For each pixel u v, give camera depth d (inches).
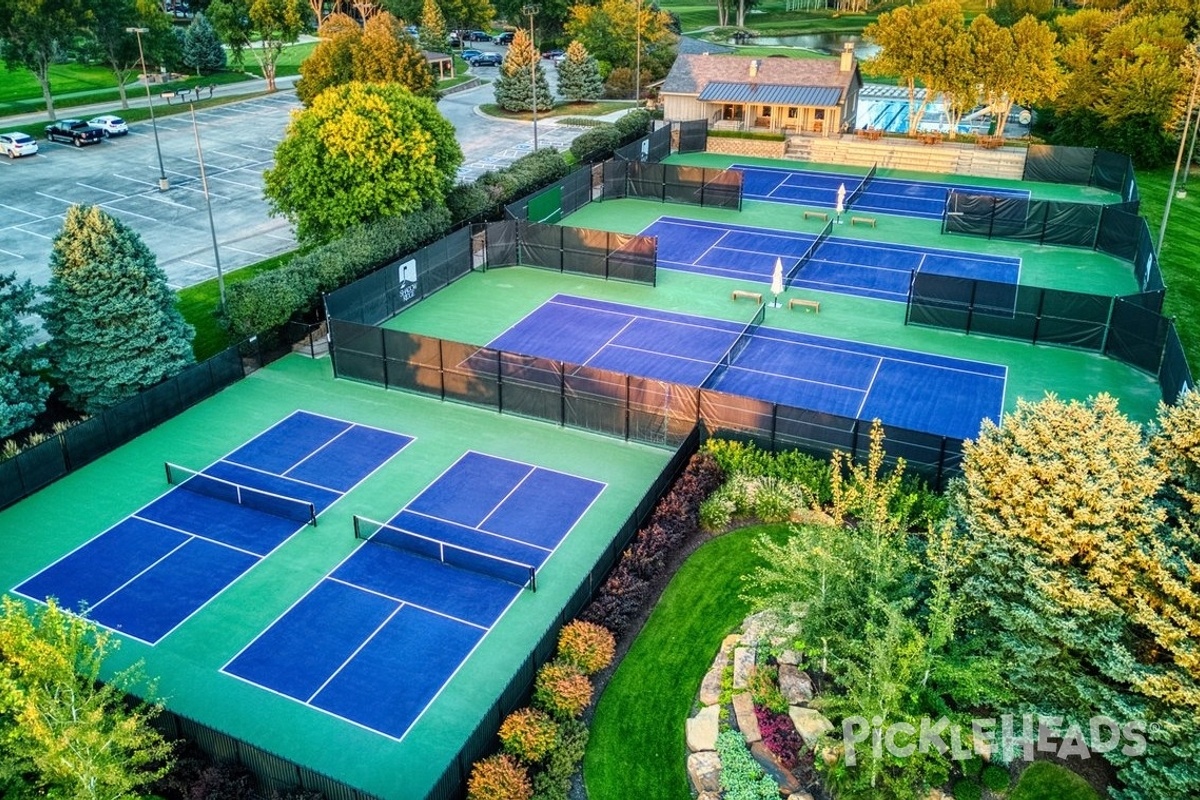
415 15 4394.7
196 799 732.0
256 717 843.4
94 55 3048.7
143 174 2503.7
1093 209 1984.5
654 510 1101.7
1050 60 2596.0
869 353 1537.9
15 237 2027.6
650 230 2139.5
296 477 1203.2
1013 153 2628.0
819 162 2770.7
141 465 1232.2
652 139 2655.0
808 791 750.5
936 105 3412.9
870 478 854.5
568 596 996.6
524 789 739.4
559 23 4537.4
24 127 2864.2
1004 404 1370.6
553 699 818.8
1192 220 2213.3
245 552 1065.5
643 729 827.4
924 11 2701.8
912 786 735.1
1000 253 2000.5
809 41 5103.3
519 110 3312.0
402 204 1777.8
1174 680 681.6
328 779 727.1
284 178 1790.1
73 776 652.7
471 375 1355.8
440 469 1221.1
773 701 816.9
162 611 971.9
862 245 2052.2
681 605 974.4
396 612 972.6
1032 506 750.5
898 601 752.3
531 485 1187.9
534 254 1889.8
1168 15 2792.8
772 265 1930.4
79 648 746.8
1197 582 708.7
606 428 1300.4
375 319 1605.6
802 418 1177.4
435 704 860.0
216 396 1405.0
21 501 1156.5
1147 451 783.1
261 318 1465.3
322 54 2787.9
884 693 679.7
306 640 934.4
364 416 1352.1
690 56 3075.8
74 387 1326.3
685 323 1652.3
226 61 4060.0
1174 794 688.4
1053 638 751.7
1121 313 1482.5
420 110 1871.3
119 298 1309.1
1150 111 2546.8
